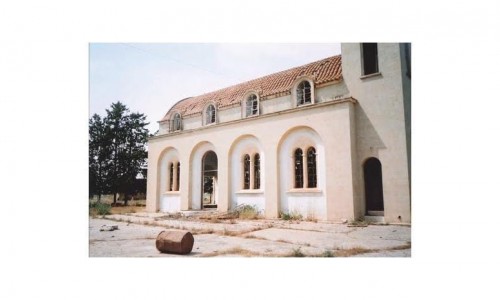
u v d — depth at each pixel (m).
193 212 18.55
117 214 20.20
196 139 20.08
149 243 10.28
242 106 19.33
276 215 15.82
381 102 14.34
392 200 13.47
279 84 18.80
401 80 14.02
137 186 32.44
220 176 18.52
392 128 13.91
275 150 16.31
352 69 15.31
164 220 16.20
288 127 15.99
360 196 14.22
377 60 15.27
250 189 17.38
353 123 14.62
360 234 11.05
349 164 13.98
